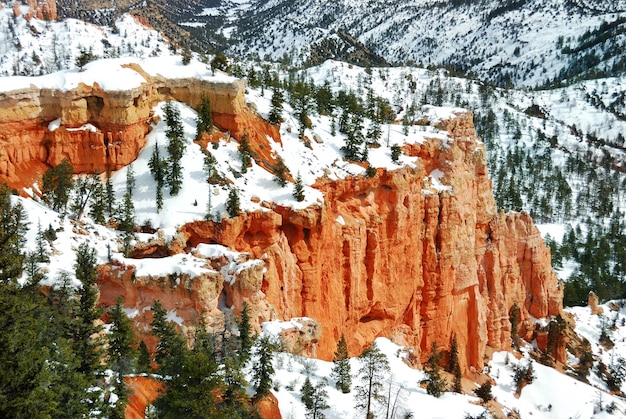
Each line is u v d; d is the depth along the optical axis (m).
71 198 74.19
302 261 79.75
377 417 65.69
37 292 49.56
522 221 123.94
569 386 107.94
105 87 76.88
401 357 87.75
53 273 60.31
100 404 46.34
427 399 75.94
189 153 79.44
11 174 71.69
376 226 90.44
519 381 106.06
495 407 94.88
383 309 92.88
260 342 59.41
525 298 125.69
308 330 72.56
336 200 87.69
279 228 78.44
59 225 67.25
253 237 75.62
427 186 100.25
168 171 76.50
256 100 97.31
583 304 164.38
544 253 127.75
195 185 76.12
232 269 68.56
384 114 123.81
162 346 56.09
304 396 59.25
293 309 78.75
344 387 66.38
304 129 94.62
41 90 75.19
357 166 91.06
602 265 196.62
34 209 67.81
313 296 80.75
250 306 68.19
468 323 107.31
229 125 85.94
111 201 73.25
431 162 104.88
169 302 65.06
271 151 87.50
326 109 113.88
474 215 109.69
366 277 90.25
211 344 56.25
